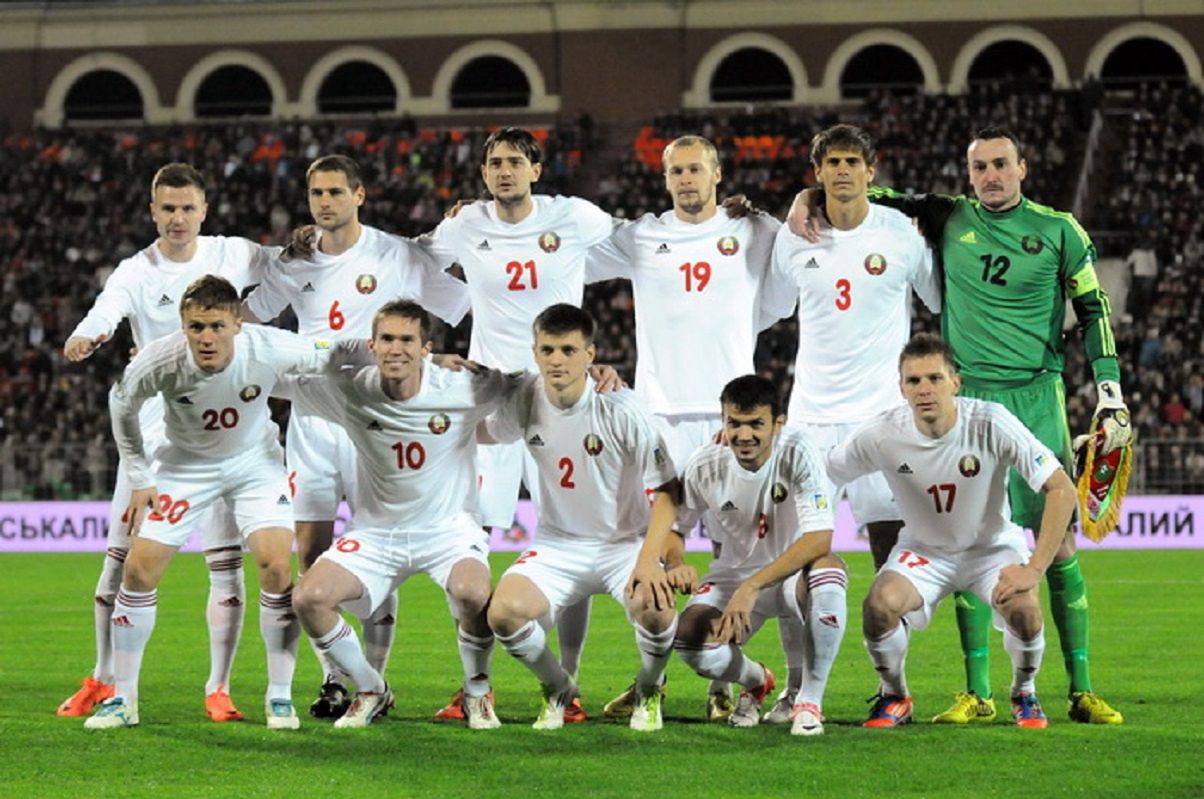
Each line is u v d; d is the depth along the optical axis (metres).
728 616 12.16
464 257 14.84
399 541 12.84
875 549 14.23
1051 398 13.56
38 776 10.79
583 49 58.41
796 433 12.75
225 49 59.78
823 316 14.29
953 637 19.06
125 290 14.12
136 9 59.84
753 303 14.84
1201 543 35.00
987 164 13.45
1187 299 45.16
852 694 14.71
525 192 14.52
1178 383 42.38
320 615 12.40
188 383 12.41
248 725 12.88
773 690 15.23
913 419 12.73
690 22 57.91
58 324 48.94
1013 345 13.56
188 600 24.73
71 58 60.44
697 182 14.36
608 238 14.94
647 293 14.80
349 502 14.32
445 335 45.56
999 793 10.10
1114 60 58.59
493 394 12.81
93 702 13.84
